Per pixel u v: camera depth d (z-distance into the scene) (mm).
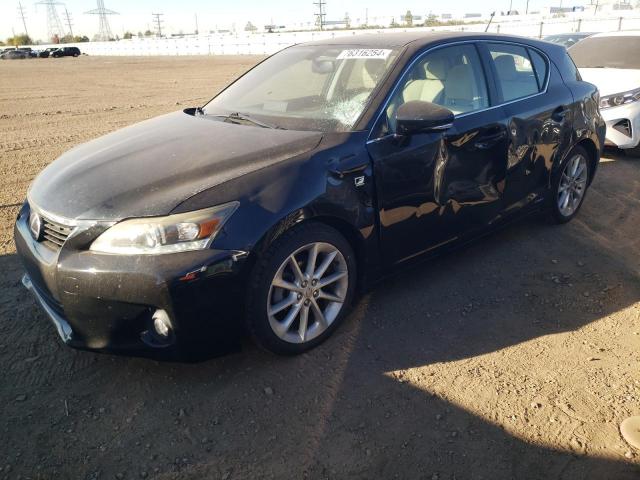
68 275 2494
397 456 2311
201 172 2732
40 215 2762
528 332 3213
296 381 2779
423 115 2969
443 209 3486
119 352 2600
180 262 2424
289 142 2984
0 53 54938
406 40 3658
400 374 2832
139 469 2252
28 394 2682
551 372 2846
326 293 3043
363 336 3166
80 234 2527
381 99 3209
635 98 6871
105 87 18359
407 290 3691
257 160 2816
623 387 2725
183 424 2494
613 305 3508
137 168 2859
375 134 3100
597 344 3090
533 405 2600
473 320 3336
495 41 4039
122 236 2461
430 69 3518
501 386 2734
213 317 2553
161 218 2447
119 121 11047
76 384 2758
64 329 2668
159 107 13102
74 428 2469
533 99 4125
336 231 2953
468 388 2721
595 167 4977
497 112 3773
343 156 2941
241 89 4012
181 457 2312
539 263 4105
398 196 3182
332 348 3053
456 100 3598
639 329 3232
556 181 4500
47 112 12344
